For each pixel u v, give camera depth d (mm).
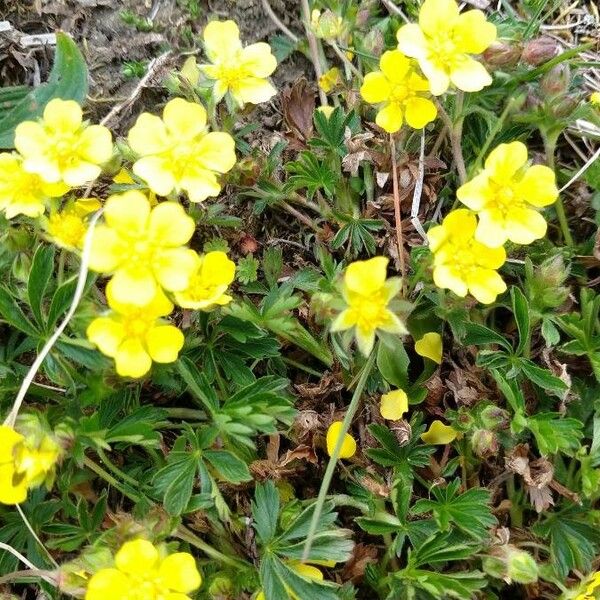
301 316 135
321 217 142
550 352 133
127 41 150
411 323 130
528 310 120
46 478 100
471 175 130
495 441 118
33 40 147
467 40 112
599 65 148
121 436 108
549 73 129
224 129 128
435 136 143
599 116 138
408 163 136
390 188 140
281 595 109
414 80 118
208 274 106
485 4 159
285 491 123
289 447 129
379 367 123
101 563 101
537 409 132
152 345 99
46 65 148
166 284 98
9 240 112
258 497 112
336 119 134
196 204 136
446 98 135
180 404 128
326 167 133
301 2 155
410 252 137
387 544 122
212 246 135
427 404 130
